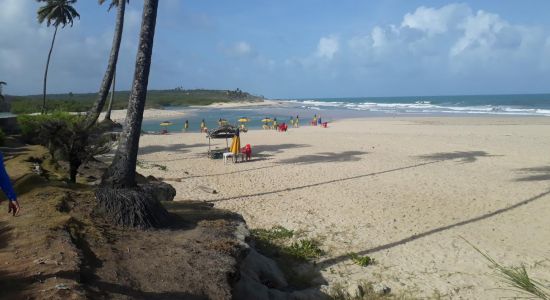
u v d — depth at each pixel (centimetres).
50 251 455
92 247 498
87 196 695
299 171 1733
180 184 1470
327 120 5147
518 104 8444
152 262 484
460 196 1305
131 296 396
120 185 621
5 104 4828
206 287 448
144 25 630
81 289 378
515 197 1283
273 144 2684
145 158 2145
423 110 6906
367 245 905
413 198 1287
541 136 2753
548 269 771
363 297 671
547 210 1144
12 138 1648
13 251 454
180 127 4741
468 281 732
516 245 898
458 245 901
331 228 1015
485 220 1070
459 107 7588
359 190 1391
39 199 651
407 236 959
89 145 1056
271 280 678
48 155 1273
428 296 680
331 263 812
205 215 716
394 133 3191
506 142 2506
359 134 3191
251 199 1280
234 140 2006
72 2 4112
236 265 518
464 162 1895
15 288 368
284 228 1009
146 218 603
